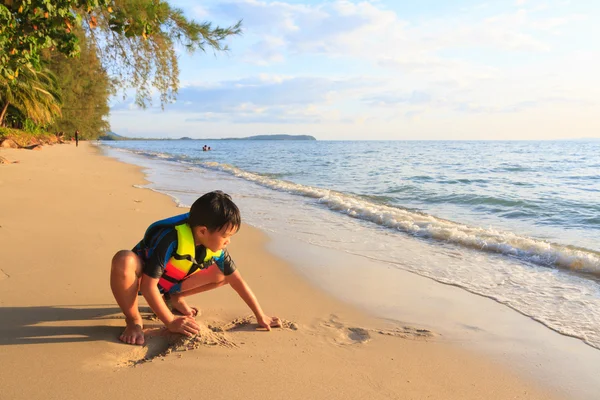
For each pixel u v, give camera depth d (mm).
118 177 13609
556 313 3396
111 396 1943
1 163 14609
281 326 2914
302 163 27672
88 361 2238
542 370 2482
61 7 4594
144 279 2461
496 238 5820
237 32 7078
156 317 2852
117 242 4809
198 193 10625
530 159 32688
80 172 14180
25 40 4715
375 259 4980
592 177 16906
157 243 2463
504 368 2490
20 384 1996
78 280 3480
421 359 2559
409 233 6426
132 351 2398
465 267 4691
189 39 6957
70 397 1915
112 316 2828
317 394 2070
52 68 29531
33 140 33562
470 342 2838
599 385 2334
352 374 2307
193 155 40000
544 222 7727
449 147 75375
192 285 2793
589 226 7324
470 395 2174
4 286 3271
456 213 8680
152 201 8586
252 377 2191
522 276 4387
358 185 14023
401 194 11594
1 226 5191
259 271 4352
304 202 9523
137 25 5672
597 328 3115
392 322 3150
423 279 4258
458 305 3547
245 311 3135
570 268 4656
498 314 3363
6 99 27547
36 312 2820
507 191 12203
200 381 2119
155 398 1947
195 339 2527
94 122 53688
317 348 2611
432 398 2115
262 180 14383
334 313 3279
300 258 4930
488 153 45812
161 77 7836
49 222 5656
